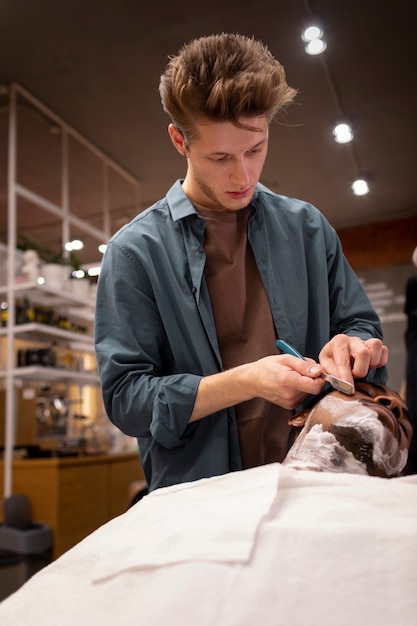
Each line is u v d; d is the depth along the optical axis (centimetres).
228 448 116
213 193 115
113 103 482
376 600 60
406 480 74
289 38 421
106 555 71
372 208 722
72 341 520
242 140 107
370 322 128
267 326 123
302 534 65
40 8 382
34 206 646
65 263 482
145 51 425
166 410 108
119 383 116
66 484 400
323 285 128
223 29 410
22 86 461
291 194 674
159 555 67
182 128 111
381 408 89
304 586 61
